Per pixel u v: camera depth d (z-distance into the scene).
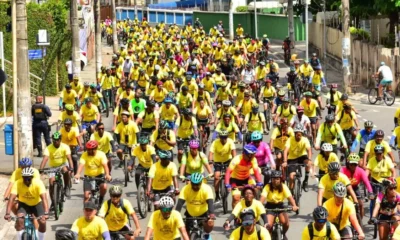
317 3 124.75
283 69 114.38
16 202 33.66
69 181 42.97
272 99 62.72
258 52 113.12
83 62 120.44
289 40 120.50
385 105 77.94
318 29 124.44
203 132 53.03
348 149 48.75
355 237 29.41
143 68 86.19
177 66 81.81
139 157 39.34
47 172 39.50
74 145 45.47
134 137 46.28
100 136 43.16
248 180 35.44
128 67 86.69
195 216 31.44
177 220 28.09
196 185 30.97
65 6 103.44
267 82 62.66
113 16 135.75
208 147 57.69
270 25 160.00
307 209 40.88
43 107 54.53
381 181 36.53
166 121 50.72
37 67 87.12
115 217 29.94
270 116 62.53
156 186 35.69
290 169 39.50
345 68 86.06
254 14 155.50
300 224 38.09
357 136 43.66
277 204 31.75
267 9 174.38
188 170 37.69
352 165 33.88
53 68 89.06
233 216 29.72
